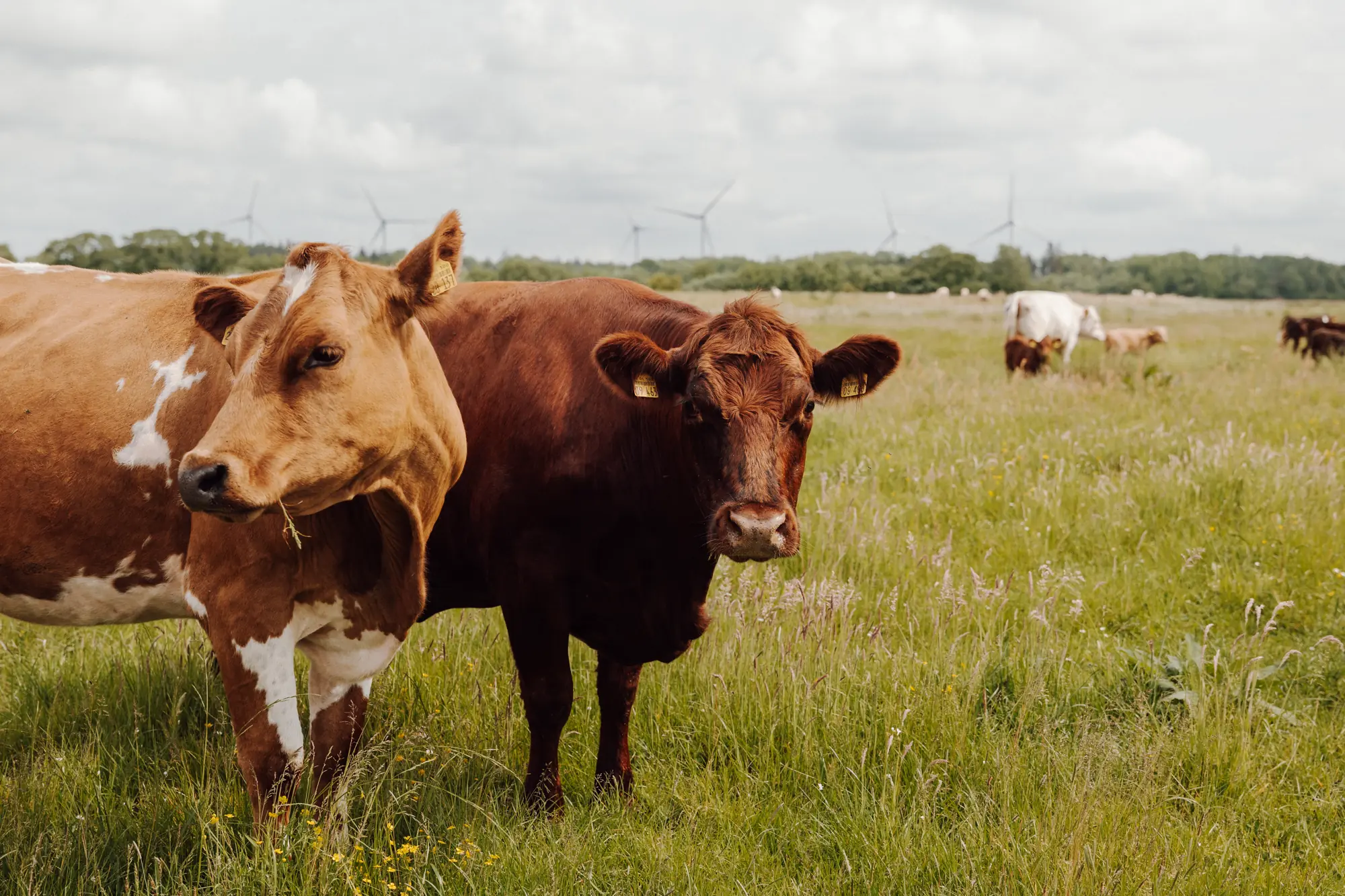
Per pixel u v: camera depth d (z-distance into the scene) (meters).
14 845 3.62
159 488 3.67
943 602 5.78
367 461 3.21
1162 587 6.59
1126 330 24.52
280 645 3.48
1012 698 4.97
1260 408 12.65
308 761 3.91
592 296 4.41
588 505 4.09
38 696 4.91
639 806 4.18
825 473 9.05
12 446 3.69
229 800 3.98
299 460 3.02
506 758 4.46
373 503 3.48
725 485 3.58
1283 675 5.32
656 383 3.84
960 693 4.81
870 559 6.68
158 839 3.73
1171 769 4.16
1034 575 6.66
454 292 4.71
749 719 4.62
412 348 3.42
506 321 4.46
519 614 4.21
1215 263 139.75
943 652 5.23
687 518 4.03
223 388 3.63
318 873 3.32
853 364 3.90
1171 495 7.94
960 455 9.60
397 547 3.62
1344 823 4.00
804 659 4.89
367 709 4.67
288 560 3.44
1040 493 8.06
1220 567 6.77
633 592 4.21
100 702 4.82
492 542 4.24
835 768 4.24
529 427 4.16
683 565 4.18
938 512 7.96
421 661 5.06
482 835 3.83
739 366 3.66
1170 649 5.62
